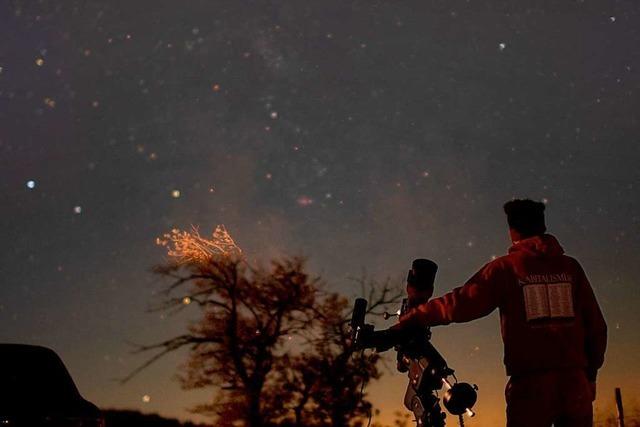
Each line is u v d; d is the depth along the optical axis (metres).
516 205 4.59
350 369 12.72
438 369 4.06
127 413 14.91
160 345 14.77
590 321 4.48
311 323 14.28
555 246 4.50
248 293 14.93
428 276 4.38
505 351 4.41
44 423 6.78
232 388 14.59
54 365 7.48
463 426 4.04
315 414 13.16
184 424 14.80
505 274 4.39
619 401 10.16
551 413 4.31
